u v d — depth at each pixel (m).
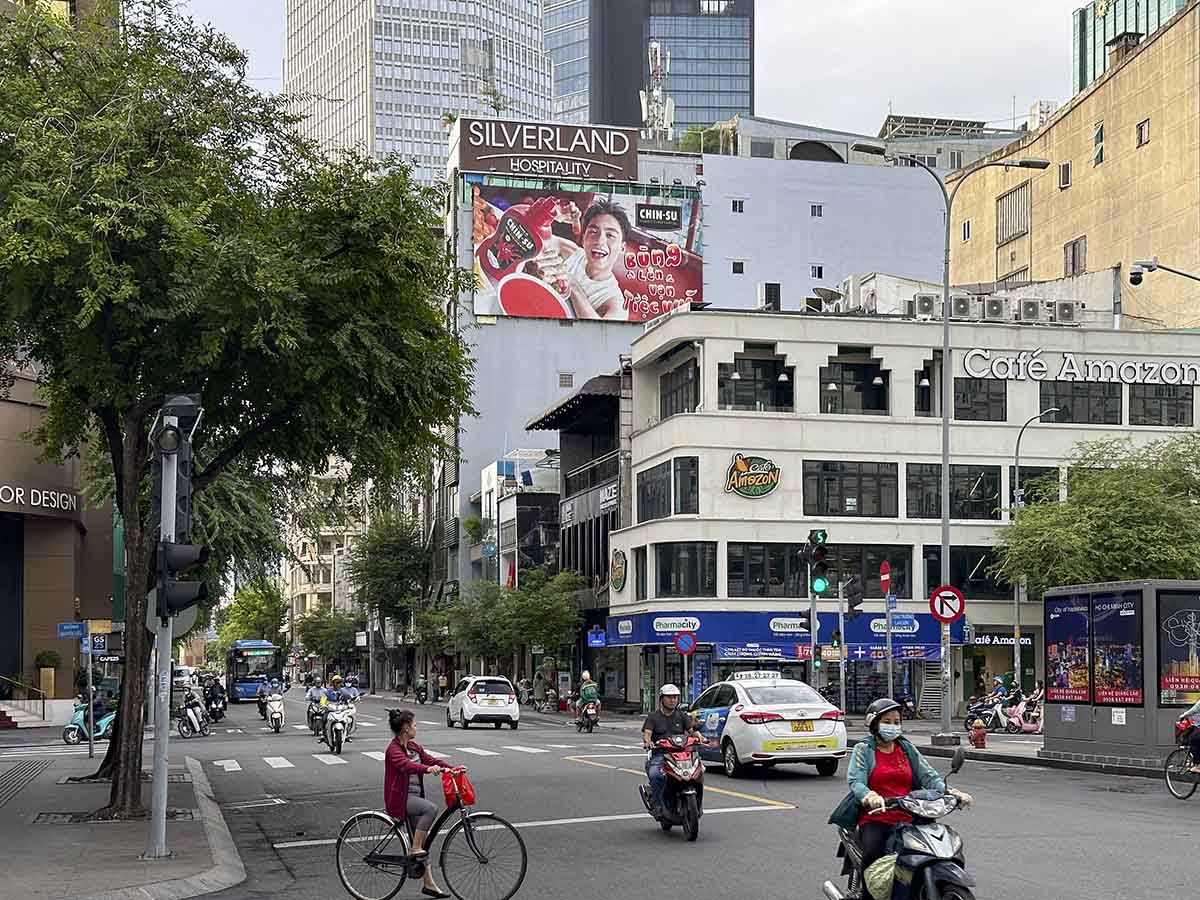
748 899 12.13
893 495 54.59
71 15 21.50
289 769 29.62
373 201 19.62
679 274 82.38
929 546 54.47
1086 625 26.73
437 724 53.56
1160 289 64.88
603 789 22.58
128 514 19.84
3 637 53.00
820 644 53.16
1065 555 46.62
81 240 16.91
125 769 19.31
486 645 70.56
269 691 50.25
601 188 82.12
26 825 18.20
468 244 81.31
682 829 16.94
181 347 19.02
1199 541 47.09
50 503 51.94
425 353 20.66
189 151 19.64
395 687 115.56
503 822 12.29
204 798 21.81
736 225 83.12
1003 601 54.50
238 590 42.09
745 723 23.78
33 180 17.53
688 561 53.16
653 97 102.12
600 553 64.62
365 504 27.75
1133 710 25.19
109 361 18.69
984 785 22.81
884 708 10.00
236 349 19.39
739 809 19.06
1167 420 56.28
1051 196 73.94
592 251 81.81
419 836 12.39
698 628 52.75
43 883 13.23
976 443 55.03
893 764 10.07
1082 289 64.50
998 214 79.25
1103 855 14.24
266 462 24.86
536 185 81.81
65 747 39.56
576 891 12.73
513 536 76.88
